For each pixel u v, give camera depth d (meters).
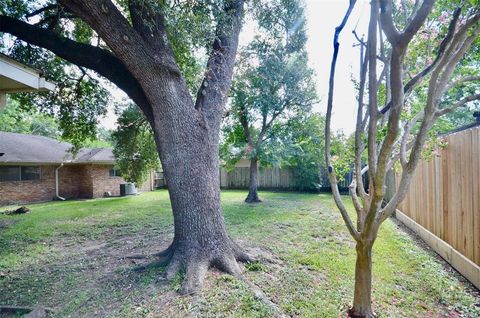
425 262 3.84
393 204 2.17
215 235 3.51
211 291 2.85
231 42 4.12
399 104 1.83
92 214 8.20
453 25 1.86
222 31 3.85
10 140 12.24
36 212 8.79
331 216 6.80
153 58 3.35
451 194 3.75
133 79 3.96
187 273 3.13
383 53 2.37
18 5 4.55
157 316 2.49
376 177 2.06
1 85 3.46
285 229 5.50
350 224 2.39
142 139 8.00
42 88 3.46
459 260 3.47
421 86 2.74
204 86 3.99
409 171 2.09
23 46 5.21
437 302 2.82
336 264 3.70
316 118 8.99
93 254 4.45
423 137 1.99
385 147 1.95
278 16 5.84
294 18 6.28
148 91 3.45
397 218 6.61
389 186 7.34
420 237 4.99
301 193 12.27
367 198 2.42
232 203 9.20
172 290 2.89
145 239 5.20
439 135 4.36
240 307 2.58
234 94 8.52
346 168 3.37
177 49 4.32
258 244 4.46
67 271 3.75
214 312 2.51
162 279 3.12
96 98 7.05
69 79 6.41
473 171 3.19
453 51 1.94
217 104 3.96
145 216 7.62
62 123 7.10
